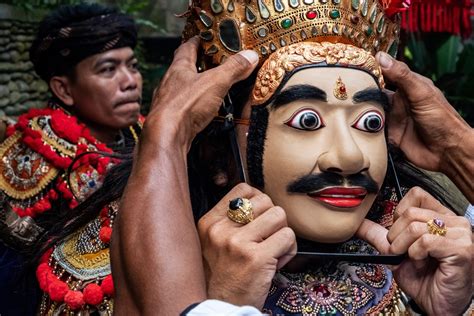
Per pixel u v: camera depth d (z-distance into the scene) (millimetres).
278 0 898
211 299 801
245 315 739
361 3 920
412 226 859
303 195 874
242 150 927
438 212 910
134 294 777
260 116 893
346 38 914
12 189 1656
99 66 1850
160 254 765
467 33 1613
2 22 3539
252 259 801
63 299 1021
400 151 1006
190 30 970
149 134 838
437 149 966
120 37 1868
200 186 978
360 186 875
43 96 3963
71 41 1830
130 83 1889
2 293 1199
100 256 1048
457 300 873
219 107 874
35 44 1901
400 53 1507
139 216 791
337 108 874
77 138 1679
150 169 814
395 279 925
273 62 886
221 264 818
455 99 2396
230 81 864
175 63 904
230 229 827
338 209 874
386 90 998
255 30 903
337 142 859
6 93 3590
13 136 1729
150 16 5094
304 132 871
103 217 1082
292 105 871
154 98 898
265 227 821
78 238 1090
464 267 856
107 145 1928
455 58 2551
